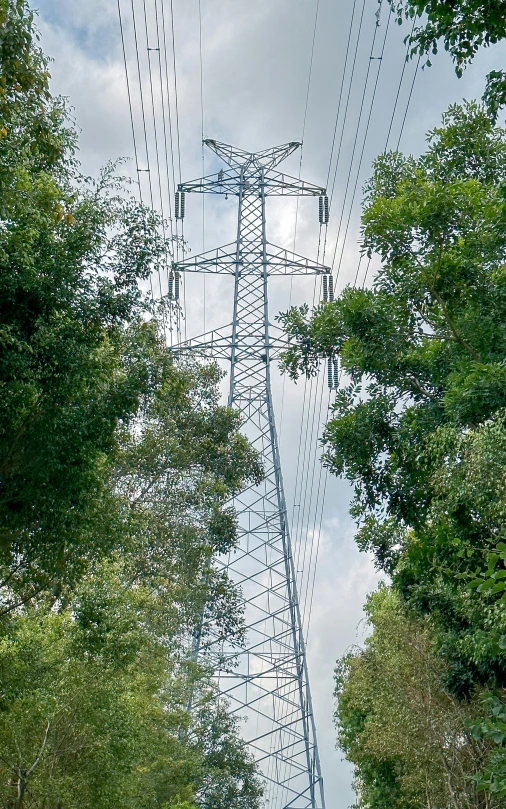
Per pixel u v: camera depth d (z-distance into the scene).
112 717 23.61
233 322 52.34
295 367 23.42
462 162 22.56
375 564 25.14
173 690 37.22
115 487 31.39
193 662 39.50
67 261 17.23
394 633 28.70
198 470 35.88
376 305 21.06
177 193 53.47
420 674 27.42
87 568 21.91
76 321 17.58
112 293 18.39
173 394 32.59
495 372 18.91
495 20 14.04
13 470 17.59
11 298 16.59
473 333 20.67
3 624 20.91
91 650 22.36
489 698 11.90
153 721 32.25
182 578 33.84
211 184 53.94
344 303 21.86
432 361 21.95
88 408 18.23
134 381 19.23
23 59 14.30
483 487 18.09
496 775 12.37
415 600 24.50
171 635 33.56
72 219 17.14
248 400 51.44
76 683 22.62
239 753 48.00
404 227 20.41
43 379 17.45
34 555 19.03
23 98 15.41
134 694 26.42
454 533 19.69
